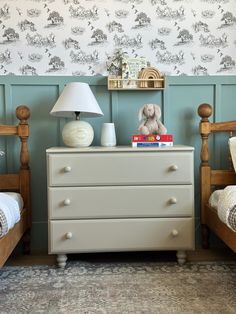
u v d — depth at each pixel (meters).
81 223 1.91
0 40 2.29
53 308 1.46
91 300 1.53
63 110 1.99
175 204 1.93
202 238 2.29
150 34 2.35
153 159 1.92
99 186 1.92
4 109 2.30
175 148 1.92
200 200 2.29
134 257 2.14
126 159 1.91
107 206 1.91
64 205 1.90
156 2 2.34
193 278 1.77
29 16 2.29
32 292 1.62
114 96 2.34
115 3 2.32
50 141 2.34
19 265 2.02
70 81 2.31
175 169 1.91
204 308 1.44
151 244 1.93
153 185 1.93
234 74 2.39
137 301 1.52
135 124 2.37
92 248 1.92
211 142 2.39
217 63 2.38
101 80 2.32
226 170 2.24
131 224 1.92
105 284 1.71
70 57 2.32
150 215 1.93
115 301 1.52
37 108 2.33
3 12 2.28
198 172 2.39
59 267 1.96
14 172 2.33
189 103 2.38
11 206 1.69
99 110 2.10
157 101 2.37
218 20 2.37
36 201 2.36
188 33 2.36
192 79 2.35
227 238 1.73
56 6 2.30
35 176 2.35
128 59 2.28
